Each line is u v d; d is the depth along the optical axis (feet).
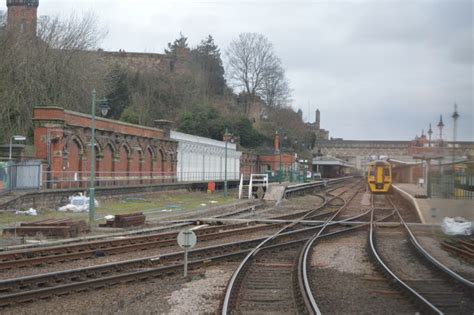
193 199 148.87
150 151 172.04
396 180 296.51
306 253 56.24
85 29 188.03
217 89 368.07
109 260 53.36
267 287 41.14
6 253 52.01
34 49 162.71
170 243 65.05
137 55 336.29
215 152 233.35
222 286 41.45
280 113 369.50
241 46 365.61
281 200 157.58
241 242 64.18
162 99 288.10
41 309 34.53
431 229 83.46
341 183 330.13
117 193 134.00
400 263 54.39
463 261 54.90
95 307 35.17
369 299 38.14
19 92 153.07
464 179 84.38
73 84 173.88
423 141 263.90
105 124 142.00
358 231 83.61
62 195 112.27
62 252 56.44
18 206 96.43
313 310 32.68
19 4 284.61
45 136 118.32
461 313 34.30
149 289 40.70
